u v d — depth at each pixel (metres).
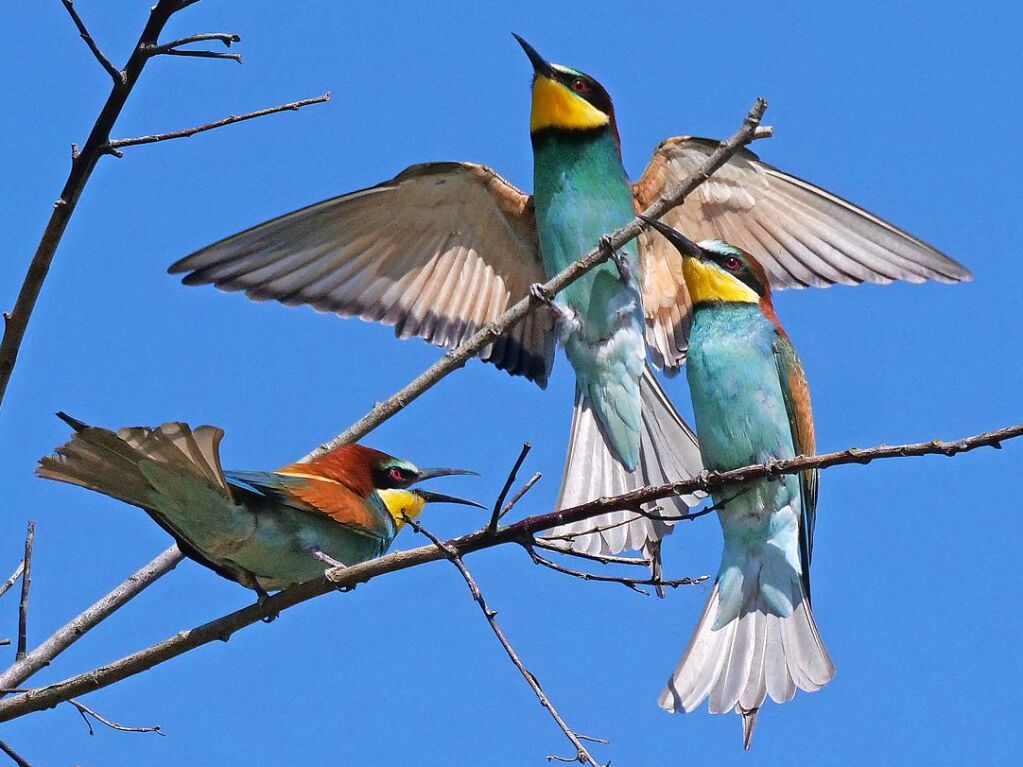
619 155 11.45
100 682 7.60
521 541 7.27
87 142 7.46
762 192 11.21
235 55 7.55
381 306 11.29
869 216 10.98
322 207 10.79
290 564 8.79
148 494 8.04
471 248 11.52
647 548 10.09
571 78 11.38
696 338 10.35
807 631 9.27
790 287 11.28
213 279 10.59
